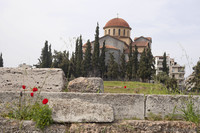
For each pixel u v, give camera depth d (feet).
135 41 277.44
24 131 13.20
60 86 17.74
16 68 18.30
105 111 13.64
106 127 13.39
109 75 226.99
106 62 250.16
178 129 13.93
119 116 14.48
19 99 14.52
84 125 13.24
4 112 14.24
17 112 14.05
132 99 14.75
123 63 234.58
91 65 231.09
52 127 13.28
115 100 14.61
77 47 215.92
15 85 17.88
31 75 18.04
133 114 14.62
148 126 13.75
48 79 17.93
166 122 13.98
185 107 14.97
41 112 13.25
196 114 14.74
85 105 13.76
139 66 211.00
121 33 265.34
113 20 272.10
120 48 252.62
